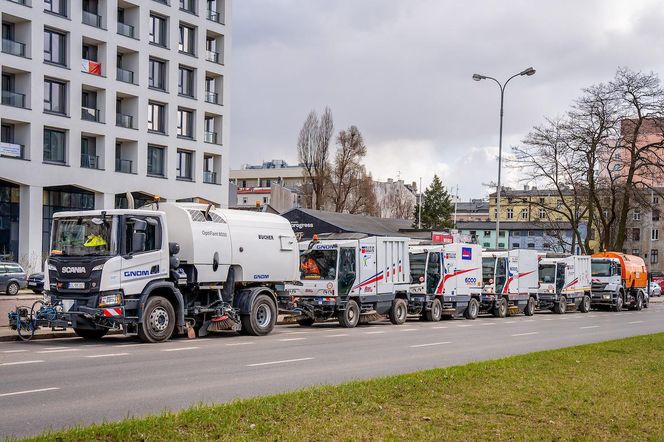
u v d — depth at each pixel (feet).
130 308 58.18
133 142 175.32
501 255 120.47
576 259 142.51
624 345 60.44
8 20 150.82
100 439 22.81
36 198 153.17
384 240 91.04
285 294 75.00
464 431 25.57
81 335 64.39
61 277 58.49
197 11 191.62
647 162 169.99
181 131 189.06
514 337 73.92
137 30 174.29
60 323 57.82
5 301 100.68
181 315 62.08
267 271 71.77
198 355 50.75
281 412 27.84
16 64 148.87
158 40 182.09
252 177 453.17
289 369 44.06
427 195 334.85
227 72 200.44
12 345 56.13
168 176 182.70
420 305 99.96
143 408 30.22
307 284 84.94
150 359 47.62
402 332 77.66
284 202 304.09
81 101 161.68
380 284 89.92
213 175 199.31
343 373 42.57
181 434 23.71
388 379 37.04
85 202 165.89
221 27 198.49
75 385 36.04
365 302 87.56
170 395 33.60
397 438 24.18
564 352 53.78
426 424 26.48
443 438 24.41
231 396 33.60
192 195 190.19
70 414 28.71
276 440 23.35
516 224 368.89
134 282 58.49
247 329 69.36
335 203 263.08
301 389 34.06
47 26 154.71
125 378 38.73
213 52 198.39
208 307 65.92
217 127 199.82
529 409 29.96
